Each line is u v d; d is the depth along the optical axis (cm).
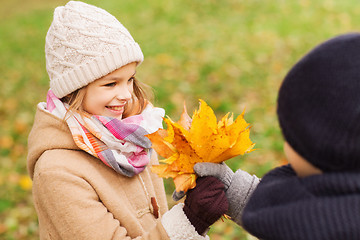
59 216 130
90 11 137
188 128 132
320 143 84
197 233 125
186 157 125
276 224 88
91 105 140
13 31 880
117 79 138
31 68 674
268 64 583
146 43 705
